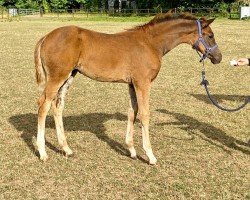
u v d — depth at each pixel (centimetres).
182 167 612
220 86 1180
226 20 3941
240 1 4522
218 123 831
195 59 1692
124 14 4841
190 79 1279
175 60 1666
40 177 574
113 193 529
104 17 4538
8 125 800
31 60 1636
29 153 658
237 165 621
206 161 636
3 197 516
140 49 593
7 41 2311
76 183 556
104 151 673
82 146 693
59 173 587
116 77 599
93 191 534
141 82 595
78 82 1220
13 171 592
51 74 586
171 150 681
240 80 1263
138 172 593
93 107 947
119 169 602
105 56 588
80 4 6184
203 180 568
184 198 516
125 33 610
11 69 1425
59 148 680
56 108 636
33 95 1049
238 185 554
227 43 2170
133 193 529
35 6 5997
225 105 972
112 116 877
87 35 592
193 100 1016
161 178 574
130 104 630
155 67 601
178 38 621
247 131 782
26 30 2994
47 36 592
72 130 776
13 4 6166
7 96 1034
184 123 830
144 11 4969
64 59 575
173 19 614
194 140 731
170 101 1006
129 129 638
